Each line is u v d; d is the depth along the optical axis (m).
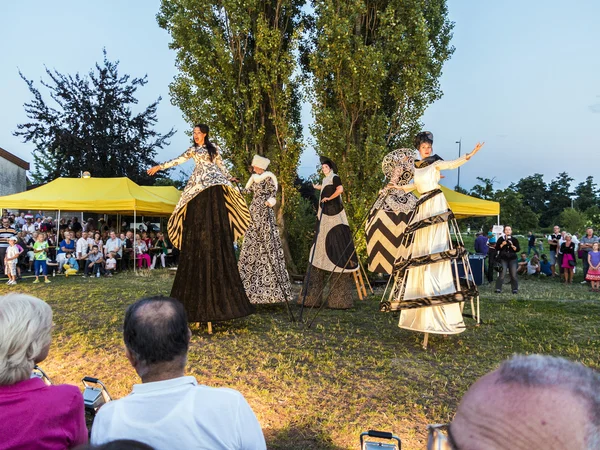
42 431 2.19
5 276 16.39
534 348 6.81
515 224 40.62
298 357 6.17
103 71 31.41
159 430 1.94
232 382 5.24
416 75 13.30
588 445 0.68
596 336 7.54
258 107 14.02
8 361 2.21
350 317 8.90
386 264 10.53
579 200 81.50
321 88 13.63
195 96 14.04
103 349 6.52
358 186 13.49
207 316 7.07
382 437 2.80
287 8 14.68
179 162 7.30
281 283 9.47
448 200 18.08
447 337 7.33
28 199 17.73
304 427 4.26
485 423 0.74
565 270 16.86
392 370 5.70
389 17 13.39
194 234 7.21
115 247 17.66
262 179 9.46
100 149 30.92
